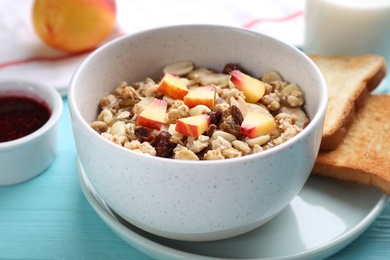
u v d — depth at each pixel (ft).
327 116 1.66
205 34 1.67
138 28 2.19
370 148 1.64
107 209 1.52
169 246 1.46
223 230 1.39
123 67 1.65
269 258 1.39
